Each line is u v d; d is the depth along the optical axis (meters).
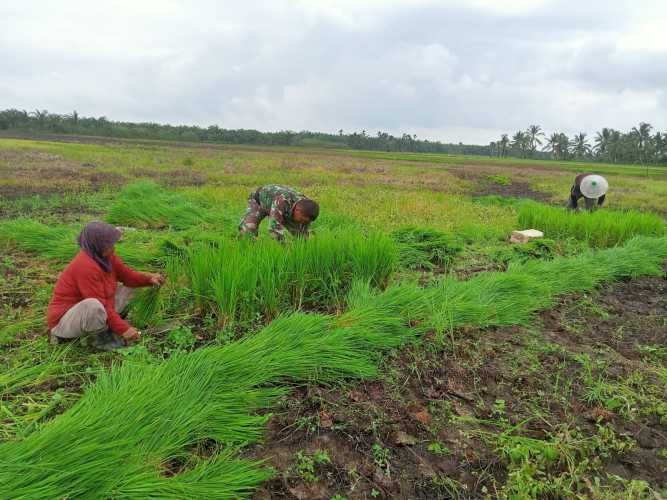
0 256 5.56
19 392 2.93
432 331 4.12
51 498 1.91
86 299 3.28
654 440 2.86
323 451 2.58
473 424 2.93
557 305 5.13
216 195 11.59
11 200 10.50
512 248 7.44
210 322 4.06
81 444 2.17
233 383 2.93
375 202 12.59
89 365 3.29
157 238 6.70
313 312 4.52
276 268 4.45
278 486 2.34
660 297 5.65
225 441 2.55
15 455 2.05
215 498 2.13
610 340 4.30
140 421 2.41
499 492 2.39
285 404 2.99
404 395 3.21
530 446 2.66
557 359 3.81
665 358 3.96
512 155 153.25
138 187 11.32
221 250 4.50
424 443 2.74
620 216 9.09
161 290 4.40
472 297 4.60
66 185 13.62
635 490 2.39
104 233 3.31
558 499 2.40
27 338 3.59
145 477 2.12
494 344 4.00
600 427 2.87
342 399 3.08
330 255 4.88
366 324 3.80
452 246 7.06
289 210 5.43
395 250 5.50
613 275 6.31
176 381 2.75
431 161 58.91
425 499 2.34
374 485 2.39
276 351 3.29
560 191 20.48
